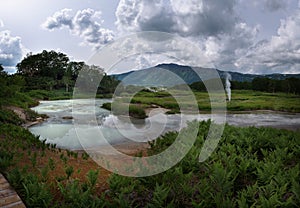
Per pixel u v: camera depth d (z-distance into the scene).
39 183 4.11
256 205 3.36
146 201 3.88
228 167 4.57
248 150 5.82
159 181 4.27
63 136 10.74
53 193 4.27
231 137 6.82
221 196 3.62
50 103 31.36
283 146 6.10
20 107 18.62
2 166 5.10
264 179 4.10
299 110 20.16
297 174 4.04
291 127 12.01
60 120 16.09
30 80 54.97
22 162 5.82
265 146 6.23
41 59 66.88
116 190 4.12
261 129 8.16
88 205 3.56
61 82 54.78
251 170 4.59
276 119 15.69
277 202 3.29
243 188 4.10
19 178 4.35
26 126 13.66
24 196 3.99
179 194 3.86
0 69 26.61
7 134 8.41
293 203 3.35
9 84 24.08
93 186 4.40
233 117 16.70
